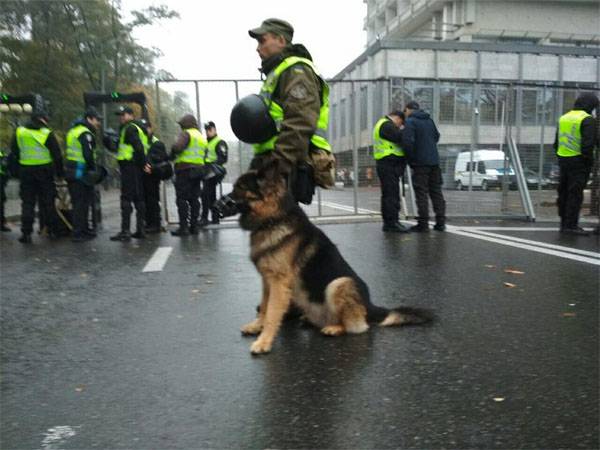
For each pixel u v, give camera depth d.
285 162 3.53
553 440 2.39
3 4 23.25
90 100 10.27
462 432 2.46
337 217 10.73
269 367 3.26
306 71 3.62
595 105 8.49
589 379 3.04
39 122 8.95
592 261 6.42
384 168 8.86
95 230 9.97
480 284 5.34
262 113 3.62
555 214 11.44
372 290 5.14
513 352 3.47
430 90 10.87
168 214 10.86
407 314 4.00
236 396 2.86
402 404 2.74
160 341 3.76
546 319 4.18
